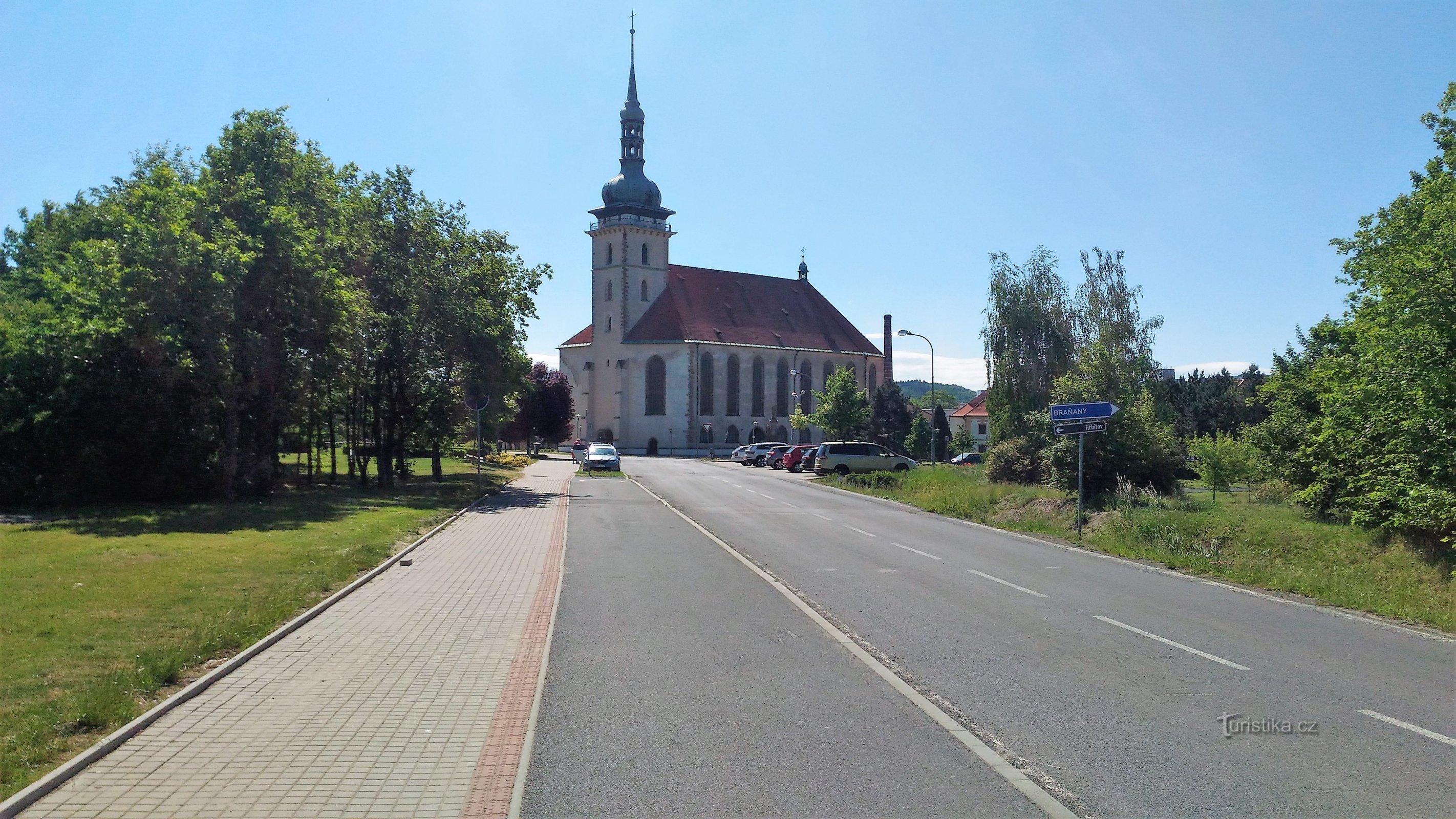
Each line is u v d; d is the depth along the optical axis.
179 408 25.19
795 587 13.31
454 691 7.57
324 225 30.72
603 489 36.75
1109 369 26.22
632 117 99.50
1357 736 6.51
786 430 105.12
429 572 14.34
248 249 25.48
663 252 102.50
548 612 11.09
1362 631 10.33
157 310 23.02
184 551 15.18
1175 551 17.75
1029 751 6.16
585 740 6.34
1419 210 17.80
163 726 6.53
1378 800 5.32
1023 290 43.00
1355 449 17.42
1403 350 15.77
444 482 38.38
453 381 37.19
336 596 11.80
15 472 23.48
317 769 5.72
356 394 36.88
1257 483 29.80
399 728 6.56
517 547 17.80
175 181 25.09
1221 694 7.60
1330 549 16.45
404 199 35.53
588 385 102.94
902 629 10.31
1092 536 20.03
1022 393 42.34
